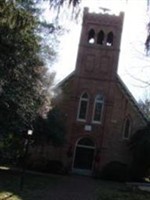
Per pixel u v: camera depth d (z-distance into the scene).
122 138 43.56
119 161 42.91
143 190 30.23
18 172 35.59
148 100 39.62
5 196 21.08
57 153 43.03
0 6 11.54
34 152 41.72
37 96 27.67
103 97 44.50
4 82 22.03
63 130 38.69
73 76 44.81
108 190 28.89
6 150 37.84
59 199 22.30
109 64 44.91
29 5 15.67
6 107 25.39
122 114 44.03
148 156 40.91
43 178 33.25
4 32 17.33
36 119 33.41
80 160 43.41
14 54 20.44
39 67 26.33
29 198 21.41
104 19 45.41
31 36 21.91
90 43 45.34
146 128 41.41
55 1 10.05
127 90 44.09
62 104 44.16
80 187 29.56
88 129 43.81
